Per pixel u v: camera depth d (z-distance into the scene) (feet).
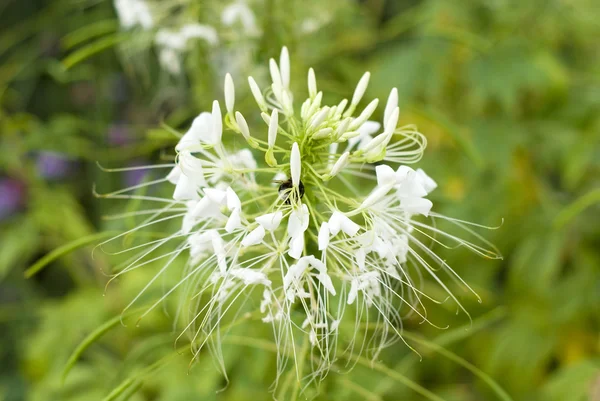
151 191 2.46
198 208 1.65
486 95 2.53
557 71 2.61
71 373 2.49
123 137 3.21
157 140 2.31
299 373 1.73
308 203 1.69
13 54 3.65
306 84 2.30
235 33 2.24
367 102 2.49
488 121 2.70
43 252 3.58
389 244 1.68
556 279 2.64
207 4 2.26
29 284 3.53
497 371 2.51
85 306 2.65
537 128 2.70
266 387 2.22
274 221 1.62
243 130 1.67
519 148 2.72
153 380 2.30
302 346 1.76
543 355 2.50
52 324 2.68
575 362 2.42
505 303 2.61
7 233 3.10
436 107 2.74
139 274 2.49
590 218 2.71
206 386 2.23
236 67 2.32
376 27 3.15
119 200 3.16
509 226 2.55
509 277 2.67
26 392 3.28
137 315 2.38
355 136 1.69
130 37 2.27
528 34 2.75
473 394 2.54
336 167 1.66
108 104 3.28
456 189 2.52
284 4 2.26
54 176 3.58
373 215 1.69
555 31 2.84
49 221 2.81
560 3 2.75
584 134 2.64
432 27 2.63
